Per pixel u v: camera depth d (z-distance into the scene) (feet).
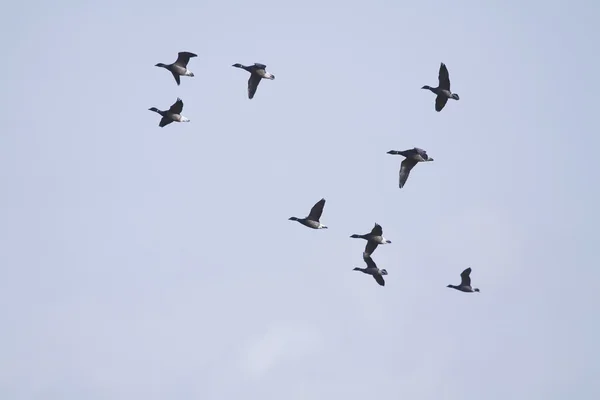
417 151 234.38
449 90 229.66
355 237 237.45
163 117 237.66
